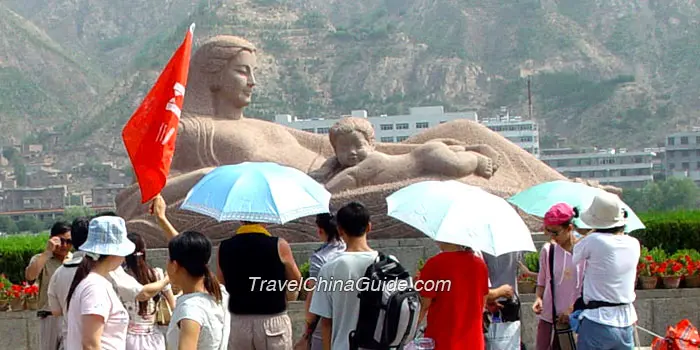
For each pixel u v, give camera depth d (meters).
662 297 12.27
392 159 13.87
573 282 9.00
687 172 72.81
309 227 13.58
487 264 9.54
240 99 15.16
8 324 12.62
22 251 14.05
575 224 9.18
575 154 76.69
